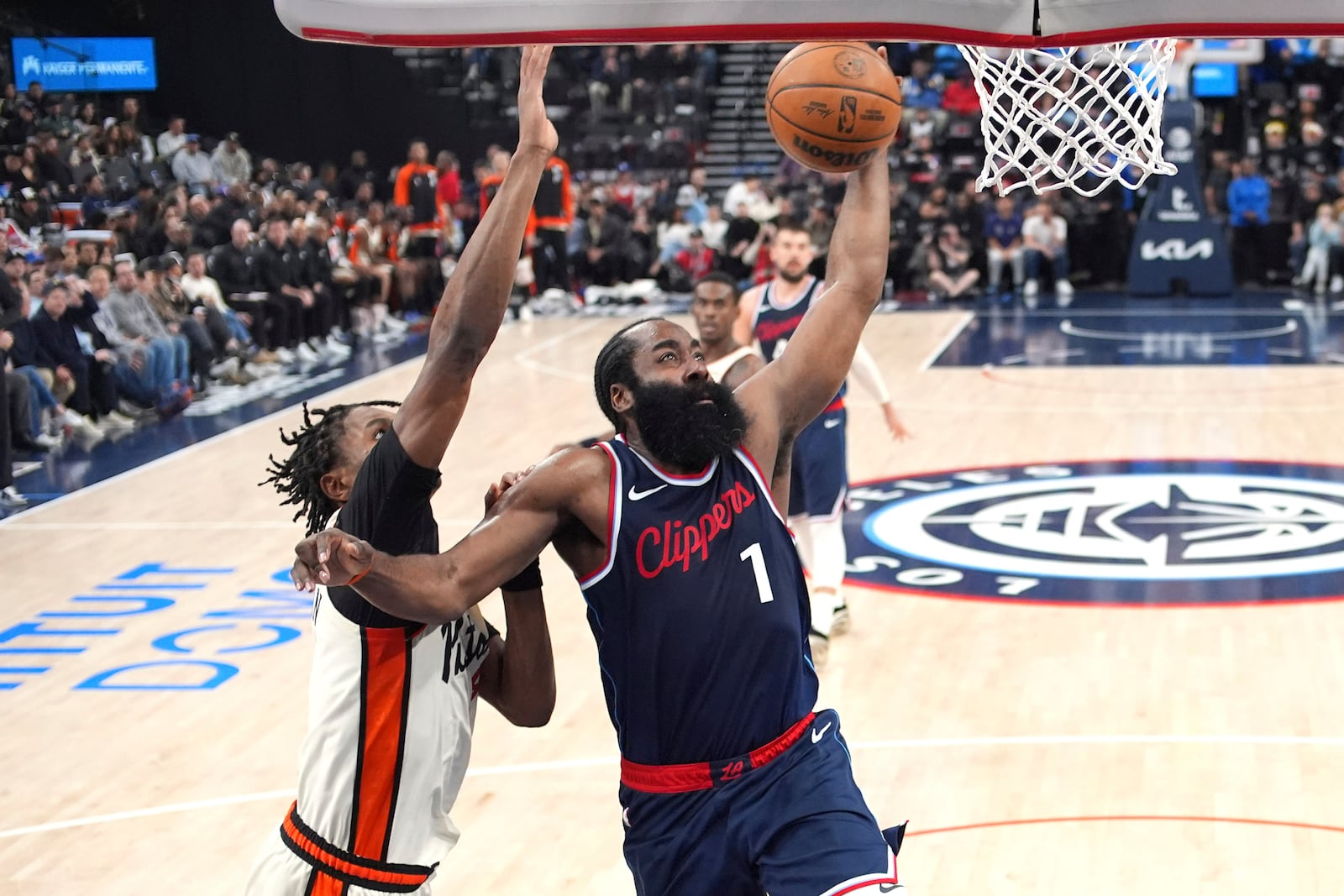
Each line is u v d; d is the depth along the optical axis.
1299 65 27.48
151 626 8.66
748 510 3.57
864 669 7.58
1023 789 6.02
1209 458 12.27
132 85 26.69
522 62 3.24
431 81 28.28
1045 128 4.04
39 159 19.75
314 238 19.58
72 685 7.67
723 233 24.97
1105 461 12.25
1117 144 4.02
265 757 6.65
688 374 3.51
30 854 5.70
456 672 3.68
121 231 17.88
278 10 3.21
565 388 16.52
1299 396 15.00
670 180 27.16
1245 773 6.11
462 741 3.72
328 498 3.86
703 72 28.97
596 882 5.32
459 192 24.70
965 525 10.41
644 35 3.19
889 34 3.16
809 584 7.90
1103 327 20.67
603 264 25.03
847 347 3.88
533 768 6.38
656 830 3.63
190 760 6.63
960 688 7.27
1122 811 5.76
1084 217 25.14
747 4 3.17
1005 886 5.16
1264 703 6.94
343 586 3.29
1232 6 3.16
